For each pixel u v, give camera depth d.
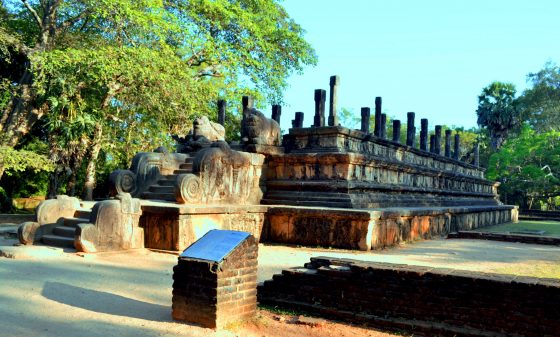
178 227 11.10
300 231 13.38
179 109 24.09
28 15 27.05
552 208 51.94
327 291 6.75
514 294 5.61
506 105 52.47
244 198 14.13
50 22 23.83
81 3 23.66
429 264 10.14
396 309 6.25
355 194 14.64
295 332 5.81
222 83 30.47
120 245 10.81
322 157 14.81
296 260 10.47
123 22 22.28
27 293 7.04
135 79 22.23
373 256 11.35
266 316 6.44
